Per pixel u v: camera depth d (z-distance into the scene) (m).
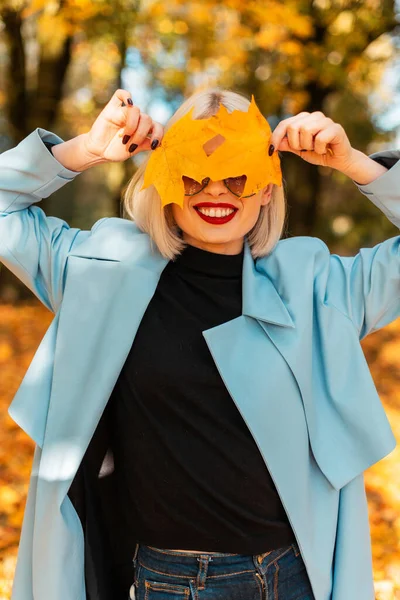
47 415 1.75
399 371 7.13
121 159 1.77
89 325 1.74
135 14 6.78
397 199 1.75
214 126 1.63
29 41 10.75
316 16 7.62
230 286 1.77
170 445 1.67
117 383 1.76
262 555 1.68
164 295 1.76
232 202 1.69
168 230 1.77
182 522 1.67
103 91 10.11
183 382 1.67
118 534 1.96
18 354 7.28
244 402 1.65
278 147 1.70
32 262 1.81
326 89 8.95
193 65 8.24
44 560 1.74
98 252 1.78
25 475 4.08
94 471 1.92
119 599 2.01
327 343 1.75
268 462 1.65
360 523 1.80
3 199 1.81
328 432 1.75
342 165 1.76
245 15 6.56
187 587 1.68
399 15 8.06
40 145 1.77
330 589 1.77
